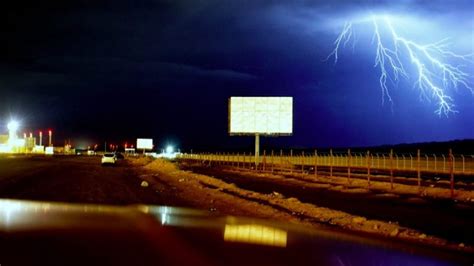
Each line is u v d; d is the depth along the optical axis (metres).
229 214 20.64
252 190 34.44
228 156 98.56
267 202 26.38
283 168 69.56
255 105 74.31
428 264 11.63
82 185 34.59
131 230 14.84
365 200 27.75
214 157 107.12
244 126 74.38
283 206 24.48
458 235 16.44
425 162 60.91
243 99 74.50
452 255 12.89
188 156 129.75
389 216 21.00
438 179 47.41
